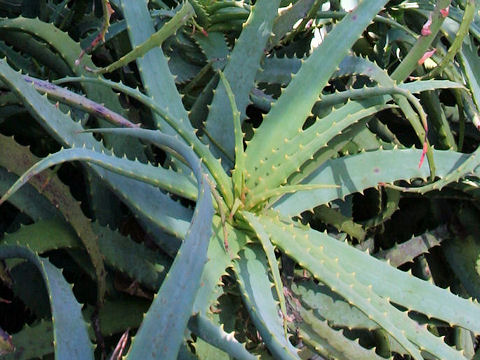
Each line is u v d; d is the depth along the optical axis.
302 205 1.36
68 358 0.99
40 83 1.16
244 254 1.22
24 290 1.25
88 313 1.24
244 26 1.39
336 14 1.62
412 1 1.77
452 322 1.27
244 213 1.22
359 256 1.29
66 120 1.17
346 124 1.30
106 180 1.14
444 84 1.37
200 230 0.96
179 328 0.92
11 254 1.12
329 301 1.39
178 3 1.67
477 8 1.58
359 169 1.40
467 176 1.55
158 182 1.16
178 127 1.23
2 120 1.39
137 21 1.38
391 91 1.26
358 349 1.34
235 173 1.27
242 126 1.56
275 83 1.56
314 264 1.18
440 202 1.65
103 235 1.24
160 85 1.35
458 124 1.76
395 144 1.59
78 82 1.38
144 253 1.27
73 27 1.68
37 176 1.16
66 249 1.27
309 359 1.39
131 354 0.89
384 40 1.72
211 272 1.13
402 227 1.71
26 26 1.37
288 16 1.49
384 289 1.26
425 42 1.35
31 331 1.14
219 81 1.41
